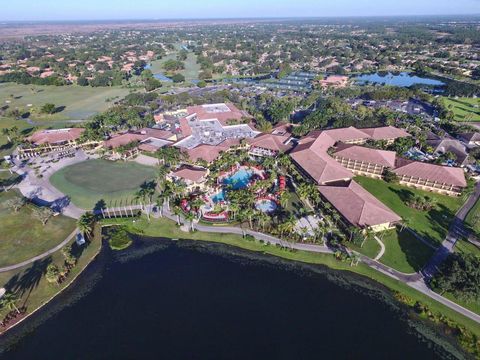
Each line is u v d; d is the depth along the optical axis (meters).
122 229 109.56
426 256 95.31
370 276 90.38
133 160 156.88
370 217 103.06
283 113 199.00
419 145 166.38
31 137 175.12
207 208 118.19
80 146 173.00
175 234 107.25
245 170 143.38
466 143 173.25
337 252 95.75
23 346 74.12
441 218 111.88
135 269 94.94
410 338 75.12
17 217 115.06
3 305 77.44
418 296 83.88
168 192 118.25
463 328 76.06
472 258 83.31
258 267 94.94
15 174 145.88
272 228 107.31
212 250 101.25
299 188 116.19
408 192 127.75
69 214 117.12
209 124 186.62
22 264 95.31
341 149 148.38
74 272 93.44
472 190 122.12
